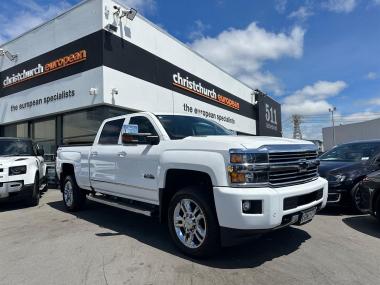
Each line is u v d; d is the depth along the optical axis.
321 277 3.67
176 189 4.91
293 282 3.55
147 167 5.12
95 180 6.54
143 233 5.56
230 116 22.39
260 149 3.96
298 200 4.20
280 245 4.77
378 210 5.73
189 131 5.32
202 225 4.28
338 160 7.90
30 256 4.58
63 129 13.67
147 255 4.46
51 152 14.15
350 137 57.69
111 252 4.61
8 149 9.25
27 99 14.70
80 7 12.55
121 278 3.74
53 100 13.42
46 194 10.94
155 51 14.44
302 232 5.43
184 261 4.22
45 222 6.62
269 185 3.96
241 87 24.69
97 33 11.93
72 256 4.50
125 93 12.54
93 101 11.87
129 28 12.95
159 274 3.82
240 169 3.86
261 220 3.74
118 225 6.16
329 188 6.78
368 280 3.57
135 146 5.49
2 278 3.86
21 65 15.09
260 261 4.17
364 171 6.88
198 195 4.21
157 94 14.42
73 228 6.02
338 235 5.27
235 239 3.85
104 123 6.63
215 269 3.94
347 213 6.93
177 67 16.08
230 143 4.03
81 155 7.07
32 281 3.75
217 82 20.53
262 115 28.52
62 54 13.13
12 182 7.93
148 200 5.19
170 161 4.61
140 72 13.42
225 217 3.84
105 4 11.94
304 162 4.46
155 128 5.23
